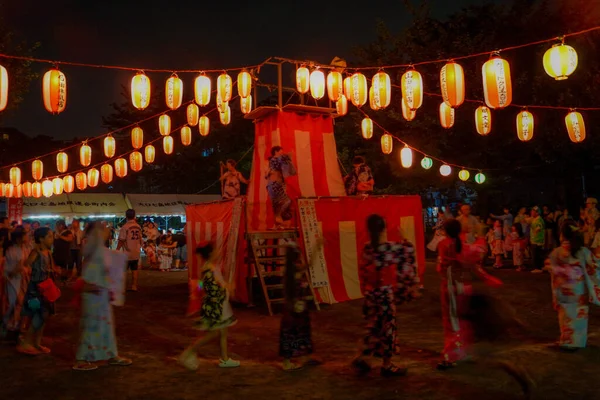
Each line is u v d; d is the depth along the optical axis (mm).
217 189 33156
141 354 6867
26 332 7090
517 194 25344
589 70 16812
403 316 9102
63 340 7836
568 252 6547
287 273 6051
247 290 10469
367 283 5809
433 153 19344
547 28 18609
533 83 17766
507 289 11719
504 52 18750
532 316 8820
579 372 5699
